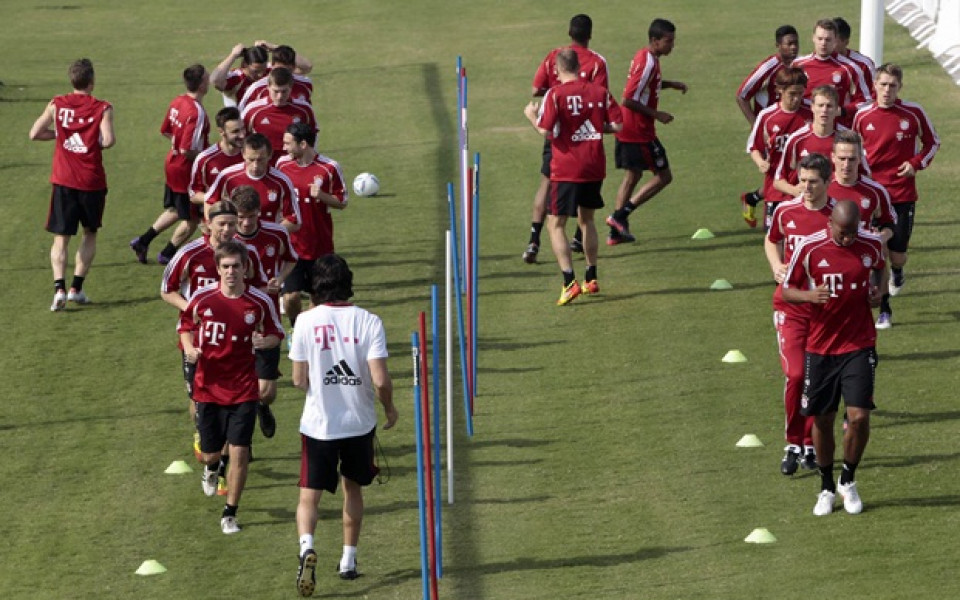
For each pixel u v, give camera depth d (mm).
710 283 58875
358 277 62656
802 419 41000
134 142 85000
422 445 34531
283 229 44906
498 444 45406
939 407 45469
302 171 50781
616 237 64750
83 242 60375
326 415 35688
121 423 49094
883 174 52438
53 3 129375
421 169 78500
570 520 39781
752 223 65000
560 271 61781
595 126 55500
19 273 64688
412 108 90812
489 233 67438
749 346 51906
